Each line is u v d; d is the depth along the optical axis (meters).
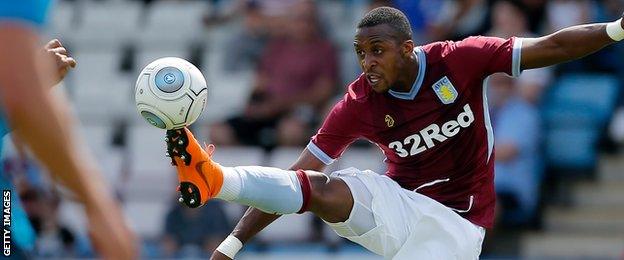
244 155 40.75
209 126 42.22
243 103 44.09
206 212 37.59
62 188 9.10
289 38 42.25
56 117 8.96
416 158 18.45
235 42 45.62
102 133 45.41
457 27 40.59
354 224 17.58
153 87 15.07
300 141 40.59
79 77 48.25
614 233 38.25
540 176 38.62
